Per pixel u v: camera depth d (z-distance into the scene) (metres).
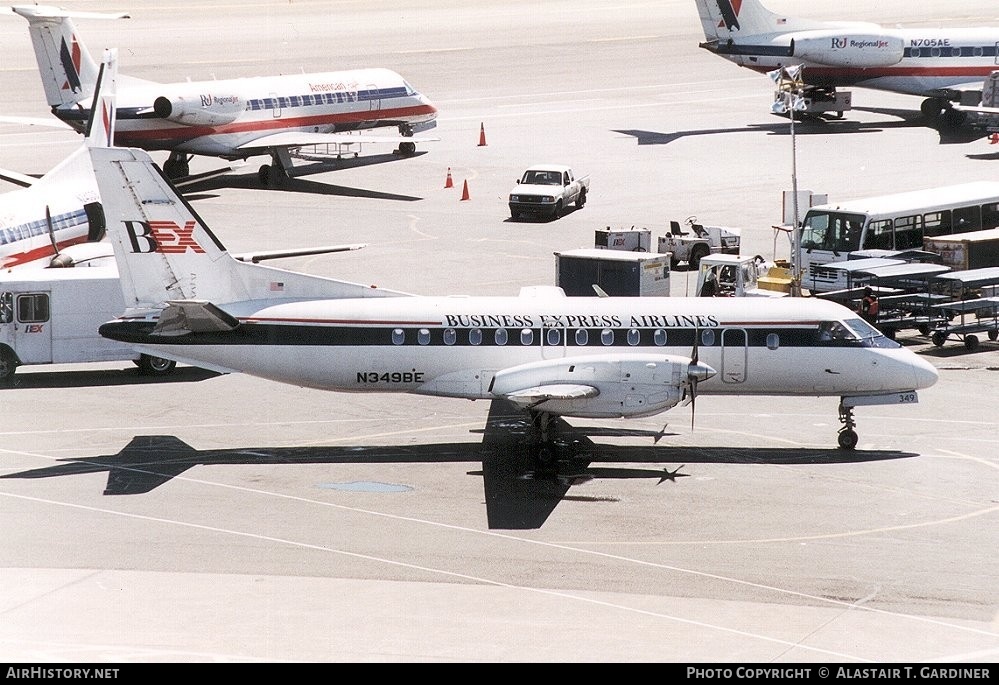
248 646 77.50
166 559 92.81
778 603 85.19
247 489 109.25
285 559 92.94
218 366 117.25
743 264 177.38
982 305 159.38
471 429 129.00
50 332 144.75
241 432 127.38
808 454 119.62
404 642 78.31
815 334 118.25
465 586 88.00
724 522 101.19
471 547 95.56
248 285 117.44
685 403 112.75
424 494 108.06
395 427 129.62
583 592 86.94
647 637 79.44
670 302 120.12
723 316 118.50
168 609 83.69
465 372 117.75
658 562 92.56
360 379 117.94
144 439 124.38
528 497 107.31
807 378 118.88
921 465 116.00
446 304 118.81
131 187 112.50
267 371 117.44
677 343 117.75
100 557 93.06
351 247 157.25
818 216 182.12
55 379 148.75
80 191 173.75
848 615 83.12
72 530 98.75
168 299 115.81
